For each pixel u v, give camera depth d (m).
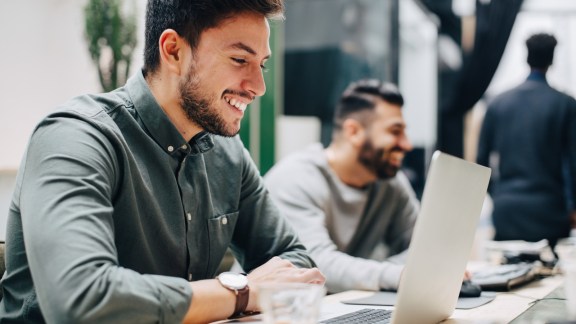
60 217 1.03
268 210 1.63
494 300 1.51
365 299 1.54
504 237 3.63
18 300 1.23
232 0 1.26
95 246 1.02
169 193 1.36
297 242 1.62
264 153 4.51
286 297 0.85
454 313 1.33
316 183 2.34
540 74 3.59
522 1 4.80
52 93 3.07
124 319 0.97
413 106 5.04
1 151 2.83
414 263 1.00
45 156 1.13
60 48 3.09
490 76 4.86
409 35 5.10
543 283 1.86
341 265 1.87
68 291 0.96
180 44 1.30
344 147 2.42
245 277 1.19
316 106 5.35
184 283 1.07
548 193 3.53
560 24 4.99
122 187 1.26
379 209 2.51
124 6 3.15
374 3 5.12
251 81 1.30
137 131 1.33
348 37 5.24
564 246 2.73
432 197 0.99
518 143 3.56
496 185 3.69
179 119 1.37
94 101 1.31
